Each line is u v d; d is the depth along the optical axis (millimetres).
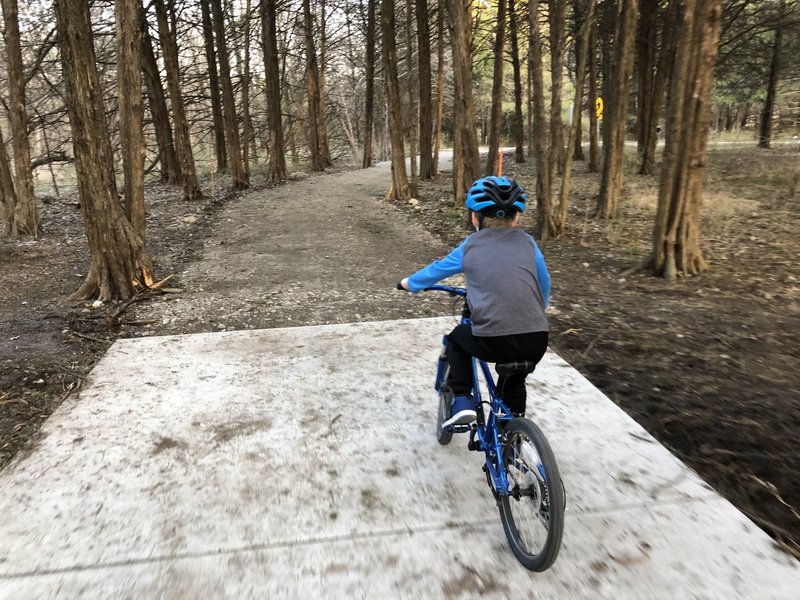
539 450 2516
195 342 5738
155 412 4305
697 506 3184
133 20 6973
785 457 3676
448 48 32375
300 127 33844
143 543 2930
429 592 2604
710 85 7270
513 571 2723
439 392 3734
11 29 10781
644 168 18516
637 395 4562
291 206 15109
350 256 9805
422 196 16594
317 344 5656
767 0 19922
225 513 3156
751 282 7410
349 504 3225
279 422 4148
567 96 37656
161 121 20734
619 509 3168
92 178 6941
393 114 15461
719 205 12445
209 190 18719
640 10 19016
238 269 8969
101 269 7227
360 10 26984
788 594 2580
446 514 3135
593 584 2641
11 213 11570
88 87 6684
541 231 10469
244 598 2584
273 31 21000
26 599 2586
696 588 2615
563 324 6207
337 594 2598
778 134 25484
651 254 8070
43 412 4434
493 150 16156
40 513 3170
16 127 11164
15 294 7660
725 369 4980
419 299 7312
